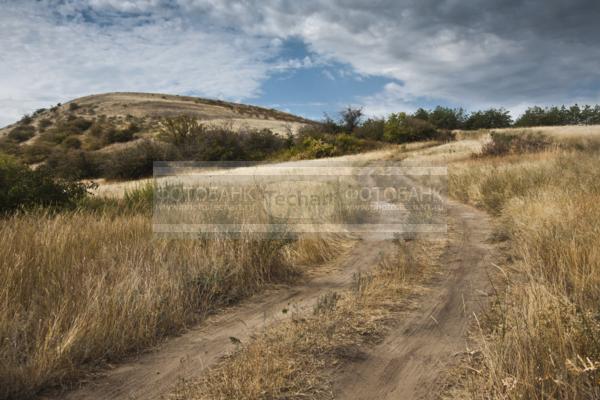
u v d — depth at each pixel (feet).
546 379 8.59
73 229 20.29
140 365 11.38
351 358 11.30
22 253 15.61
